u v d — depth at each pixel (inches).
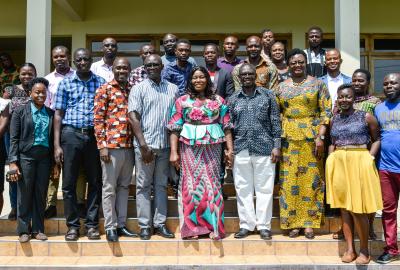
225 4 304.3
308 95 160.4
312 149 161.5
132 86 165.3
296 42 302.8
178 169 165.8
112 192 154.9
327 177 153.9
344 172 149.3
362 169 146.3
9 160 154.4
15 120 154.3
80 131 153.3
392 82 149.3
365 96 161.5
